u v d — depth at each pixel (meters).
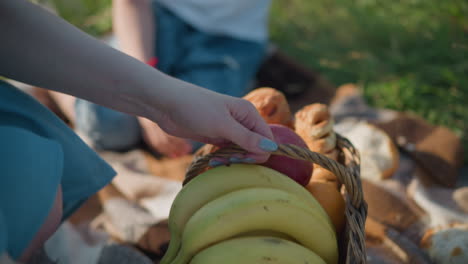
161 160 1.56
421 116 1.81
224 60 1.73
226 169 0.80
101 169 0.92
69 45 0.71
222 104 0.77
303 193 0.81
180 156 1.56
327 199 0.91
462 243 1.05
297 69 2.03
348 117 1.75
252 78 2.07
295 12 2.76
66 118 1.77
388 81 2.08
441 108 1.85
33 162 0.62
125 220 1.23
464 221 1.21
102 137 1.57
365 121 1.63
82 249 1.14
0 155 0.60
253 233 0.74
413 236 1.20
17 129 0.64
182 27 1.76
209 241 0.70
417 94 1.93
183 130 0.82
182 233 0.77
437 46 2.30
